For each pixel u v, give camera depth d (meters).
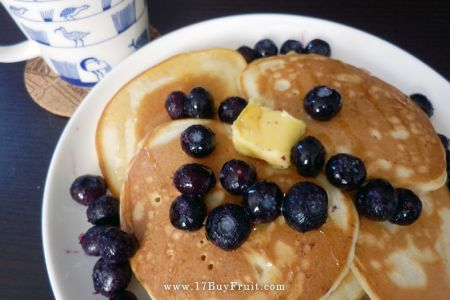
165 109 0.25
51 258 0.21
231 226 0.19
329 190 0.21
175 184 0.21
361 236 0.21
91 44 0.26
